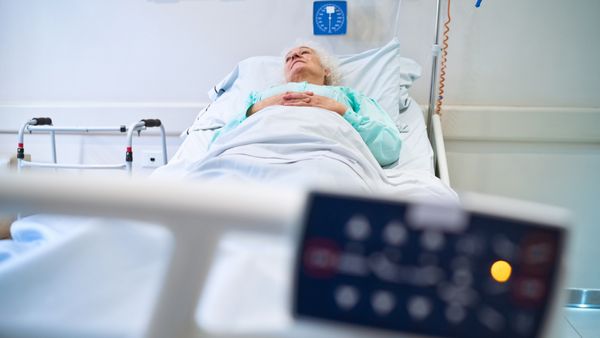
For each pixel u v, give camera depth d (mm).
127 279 376
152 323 290
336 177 1031
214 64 2164
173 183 301
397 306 268
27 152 2295
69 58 2209
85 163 2285
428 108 1972
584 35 1932
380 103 1852
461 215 267
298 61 1893
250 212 284
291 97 1568
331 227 272
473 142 2029
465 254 265
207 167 1158
